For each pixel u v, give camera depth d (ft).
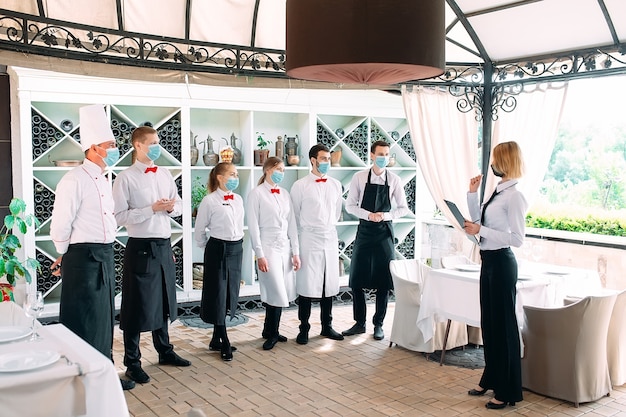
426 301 15.56
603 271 18.33
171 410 12.81
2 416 7.13
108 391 7.68
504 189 12.90
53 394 7.36
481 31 17.94
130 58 15.71
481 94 19.57
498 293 12.88
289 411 12.82
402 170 25.18
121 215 14.14
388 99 23.47
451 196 19.94
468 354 16.85
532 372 13.87
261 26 17.46
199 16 16.57
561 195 21.30
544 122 18.69
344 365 15.88
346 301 23.53
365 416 12.58
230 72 17.20
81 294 12.64
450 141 19.84
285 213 17.58
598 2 15.06
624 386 14.48
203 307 16.26
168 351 15.74
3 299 14.64
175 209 14.87
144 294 14.35
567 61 17.78
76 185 12.47
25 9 14.26
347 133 23.02
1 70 18.39
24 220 16.88
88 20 15.25
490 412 12.81
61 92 18.20
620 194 19.65
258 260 17.16
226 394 13.76
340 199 18.63
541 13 16.22
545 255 19.88
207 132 22.25
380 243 18.33
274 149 23.11
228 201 16.14
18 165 18.44
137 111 20.63
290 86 18.07
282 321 20.49
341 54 7.53
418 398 13.58
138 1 15.55
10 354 7.82
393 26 7.48
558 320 13.23
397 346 17.60
